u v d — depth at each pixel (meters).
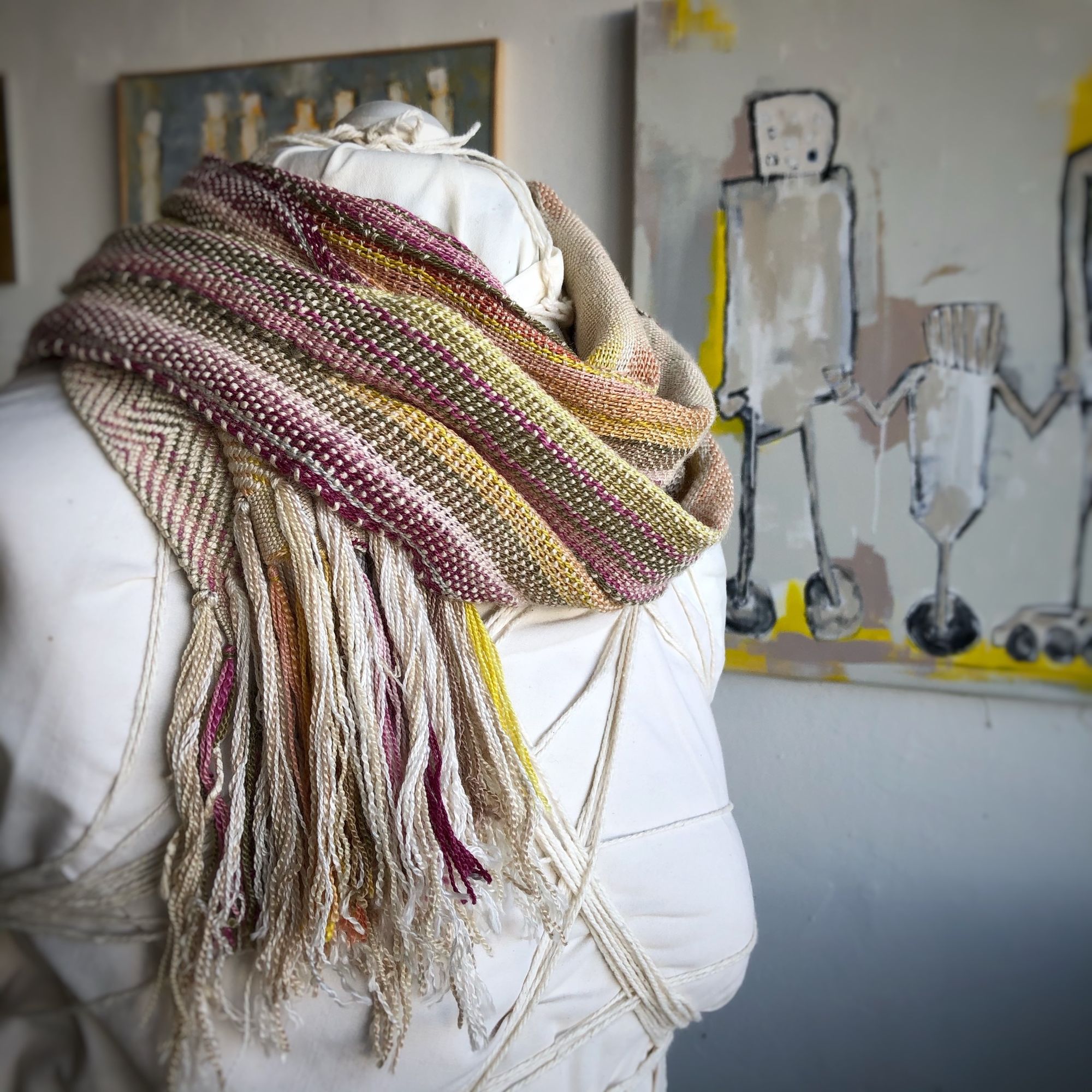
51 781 0.46
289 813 0.46
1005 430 1.10
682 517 0.55
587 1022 0.57
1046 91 1.05
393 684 0.50
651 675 0.60
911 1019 1.21
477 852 0.49
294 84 1.42
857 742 1.21
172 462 0.49
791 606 1.21
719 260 1.20
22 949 0.50
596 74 1.28
